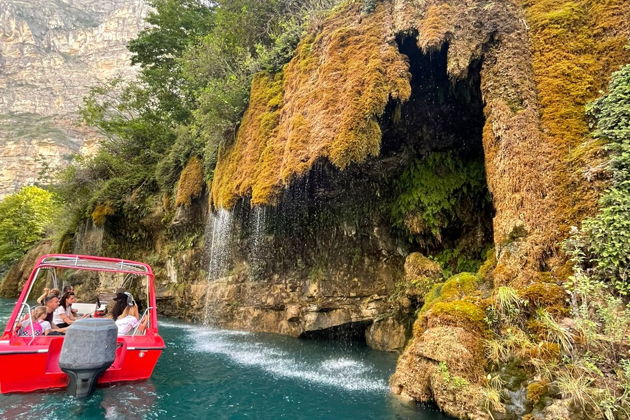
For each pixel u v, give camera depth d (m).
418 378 6.11
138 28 130.50
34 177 91.38
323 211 12.16
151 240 20.56
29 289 7.83
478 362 5.52
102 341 6.51
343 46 9.84
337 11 10.85
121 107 25.16
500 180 7.40
